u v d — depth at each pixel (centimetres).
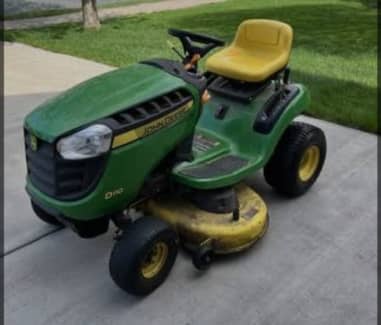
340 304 276
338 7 1145
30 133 252
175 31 309
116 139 242
